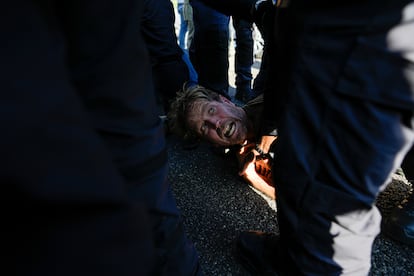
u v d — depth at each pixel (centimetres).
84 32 39
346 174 56
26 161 25
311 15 50
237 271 99
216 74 196
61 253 28
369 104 50
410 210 101
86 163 29
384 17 45
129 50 45
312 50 52
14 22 26
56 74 29
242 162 142
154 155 57
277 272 86
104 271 30
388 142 52
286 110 59
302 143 59
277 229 115
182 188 143
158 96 196
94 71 41
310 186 60
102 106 44
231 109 146
